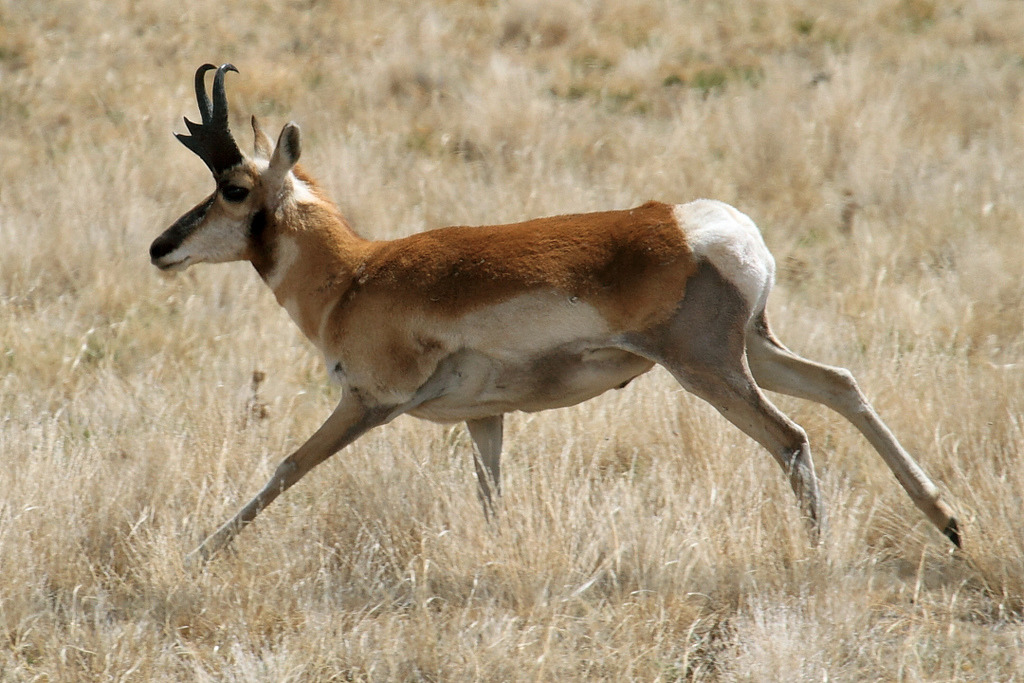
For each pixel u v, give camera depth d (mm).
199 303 31016
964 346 27562
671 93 51281
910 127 43688
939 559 19469
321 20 62219
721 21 62375
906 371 24672
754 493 20141
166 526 19688
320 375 28281
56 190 37438
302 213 20469
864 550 19297
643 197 37594
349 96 50281
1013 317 28656
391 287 19469
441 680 16578
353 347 19859
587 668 16781
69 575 19031
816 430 23938
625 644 16859
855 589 18188
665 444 23219
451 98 49312
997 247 32250
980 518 19328
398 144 43969
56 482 20672
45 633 17562
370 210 35938
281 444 23797
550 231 19297
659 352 18906
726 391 18828
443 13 63219
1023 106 45688
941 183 37000
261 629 17875
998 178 37656
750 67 55312
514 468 22062
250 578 18578
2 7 59469
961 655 16953
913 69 51719
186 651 17203
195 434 23500
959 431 22750
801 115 42906
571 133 44625
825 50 56625
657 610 17891
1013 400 23297
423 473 21297
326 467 22453
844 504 19828
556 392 19594
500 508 19609
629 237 18844
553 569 18609
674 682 16656
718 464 21344
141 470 21734
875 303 29641
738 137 42031
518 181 38062
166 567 18734
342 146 39688
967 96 48000
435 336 19266
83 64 53406
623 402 24375
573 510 19391
